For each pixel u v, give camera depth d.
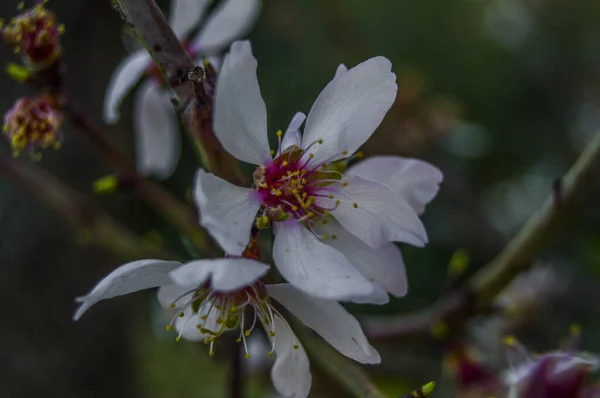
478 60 0.69
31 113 0.21
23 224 0.39
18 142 0.21
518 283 0.32
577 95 0.74
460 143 0.52
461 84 0.68
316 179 0.18
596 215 0.36
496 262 0.23
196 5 0.24
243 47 0.17
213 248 0.20
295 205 0.18
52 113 0.21
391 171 0.18
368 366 0.29
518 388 0.20
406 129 0.41
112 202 0.44
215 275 0.16
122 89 0.23
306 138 0.18
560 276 0.40
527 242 0.22
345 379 0.22
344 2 0.60
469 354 0.24
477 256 0.56
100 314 0.42
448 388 0.31
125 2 0.17
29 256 0.39
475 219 0.57
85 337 0.41
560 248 0.41
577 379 0.20
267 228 0.18
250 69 0.17
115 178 0.24
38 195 0.27
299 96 0.54
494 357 0.29
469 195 0.59
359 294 0.16
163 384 0.65
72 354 0.41
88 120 0.22
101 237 0.27
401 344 0.24
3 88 0.37
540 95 0.72
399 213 0.18
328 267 0.17
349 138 0.17
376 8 0.62
